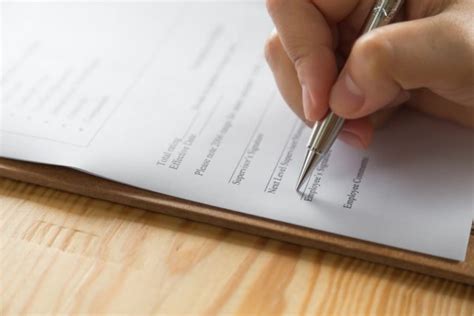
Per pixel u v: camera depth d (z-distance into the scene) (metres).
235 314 0.34
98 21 0.47
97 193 0.38
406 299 0.34
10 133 0.40
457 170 0.37
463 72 0.35
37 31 0.46
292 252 0.36
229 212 0.37
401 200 0.36
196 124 0.40
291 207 0.36
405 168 0.38
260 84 0.42
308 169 0.36
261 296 0.35
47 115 0.41
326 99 0.37
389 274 0.35
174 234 0.37
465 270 0.34
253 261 0.36
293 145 0.39
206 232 0.37
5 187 0.39
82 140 0.40
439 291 0.35
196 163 0.38
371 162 0.38
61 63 0.44
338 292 0.35
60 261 0.36
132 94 0.42
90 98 0.42
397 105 0.39
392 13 0.37
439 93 0.37
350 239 0.35
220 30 0.46
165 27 0.46
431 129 0.39
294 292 0.35
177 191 0.37
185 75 0.43
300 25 0.37
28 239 0.37
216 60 0.44
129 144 0.39
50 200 0.39
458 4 0.36
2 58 0.45
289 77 0.39
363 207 0.36
